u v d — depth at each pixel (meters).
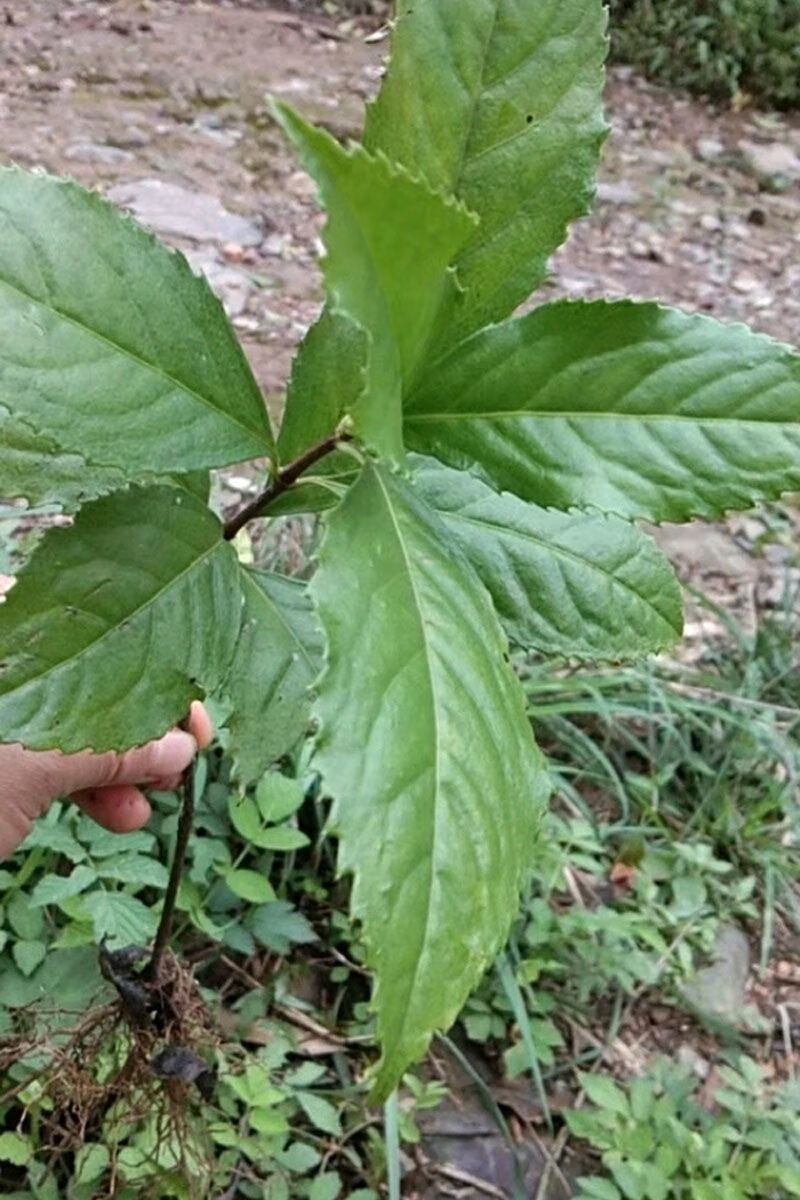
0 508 1.62
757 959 1.54
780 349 0.61
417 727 0.55
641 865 1.57
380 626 0.56
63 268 0.61
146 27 3.45
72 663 0.66
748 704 1.68
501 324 0.62
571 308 0.61
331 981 1.36
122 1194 1.08
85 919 1.18
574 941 1.43
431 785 0.55
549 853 1.47
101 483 0.71
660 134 3.58
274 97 0.51
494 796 0.56
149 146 2.87
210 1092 0.94
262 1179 1.17
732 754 1.69
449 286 0.58
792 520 2.22
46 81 3.07
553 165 0.64
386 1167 1.21
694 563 2.09
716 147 3.56
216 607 0.69
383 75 0.63
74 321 0.61
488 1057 1.36
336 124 3.07
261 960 1.36
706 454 0.61
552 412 0.62
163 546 0.67
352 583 0.57
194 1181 1.02
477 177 0.63
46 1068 0.97
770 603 2.01
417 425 0.62
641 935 1.45
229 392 0.65
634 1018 1.45
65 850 1.18
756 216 3.20
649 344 0.61
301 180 2.85
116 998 0.95
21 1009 1.03
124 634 0.67
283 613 0.72
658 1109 1.29
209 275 2.41
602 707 1.59
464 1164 1.26
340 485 0.67
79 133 2.85
